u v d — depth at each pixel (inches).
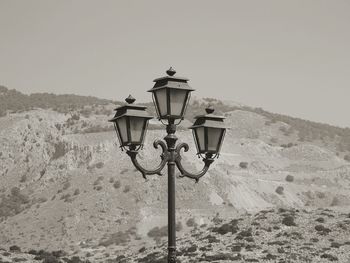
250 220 4520.2
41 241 7111.2
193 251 3954.2
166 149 749.3
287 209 4722.0
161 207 7746.1
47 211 7795.3
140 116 722.8
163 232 7012.8
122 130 725.9
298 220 4407.0
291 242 3946.9
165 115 728.3
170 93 724.0
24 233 7347.4
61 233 7239.2
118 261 4564.5
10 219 7770.7
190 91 736.3
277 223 4347.9
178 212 7564.0
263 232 4197.8
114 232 7185.0
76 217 7490.2
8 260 3580.2
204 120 757.9
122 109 735.1
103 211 7618.1
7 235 7337.6
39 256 3809.1
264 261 3486.7
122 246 6604.3
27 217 7736.2
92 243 6840.6
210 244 4072.3
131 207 7726.4
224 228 4360.2
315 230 4151.1
